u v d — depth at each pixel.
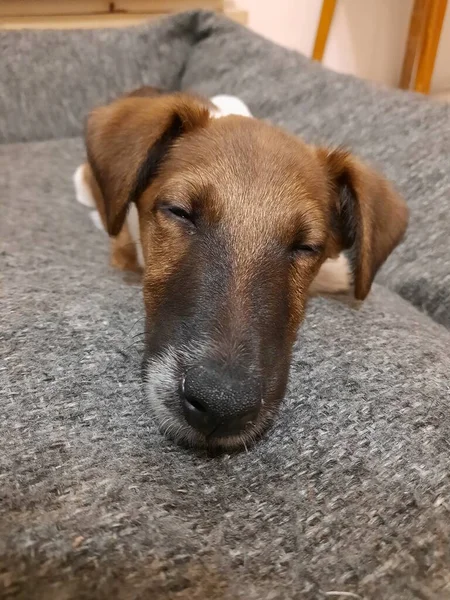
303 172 0.19
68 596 0.11
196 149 0.19
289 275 0.18
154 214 0.18
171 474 0.14
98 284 0.21
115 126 0.20
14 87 0.38
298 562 0.12
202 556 0.12
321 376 0.17
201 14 0.41
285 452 0.15
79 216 0.30
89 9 0.44
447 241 0.26
